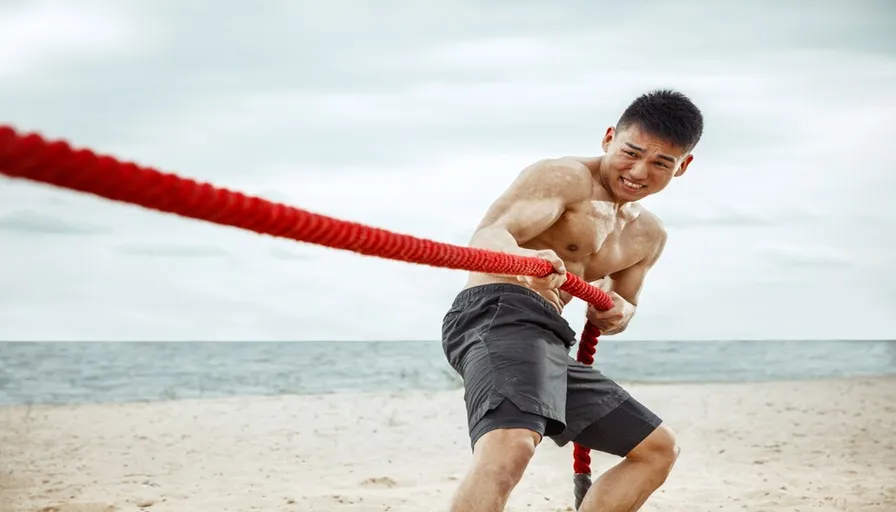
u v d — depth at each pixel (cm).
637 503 323
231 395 1736
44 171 132
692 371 2388
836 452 738
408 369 2447
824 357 3023
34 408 1030
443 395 1220
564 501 543
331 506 511
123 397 1752
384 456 737
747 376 2241
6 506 515
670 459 324
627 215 357
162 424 910
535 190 322
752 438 816
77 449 755
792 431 858
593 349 374
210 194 166
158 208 157
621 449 323
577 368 323
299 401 1130
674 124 322
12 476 627
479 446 283
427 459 725
